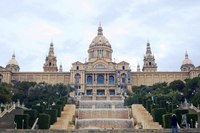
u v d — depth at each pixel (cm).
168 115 6675
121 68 19788
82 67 19775
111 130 5022
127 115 9875
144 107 10281
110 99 16150
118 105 12962
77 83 19325
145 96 12000
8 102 10681
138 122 8212
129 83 19362
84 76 19600
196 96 10444
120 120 8738
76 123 8769
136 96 12444
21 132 4928
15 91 13875
